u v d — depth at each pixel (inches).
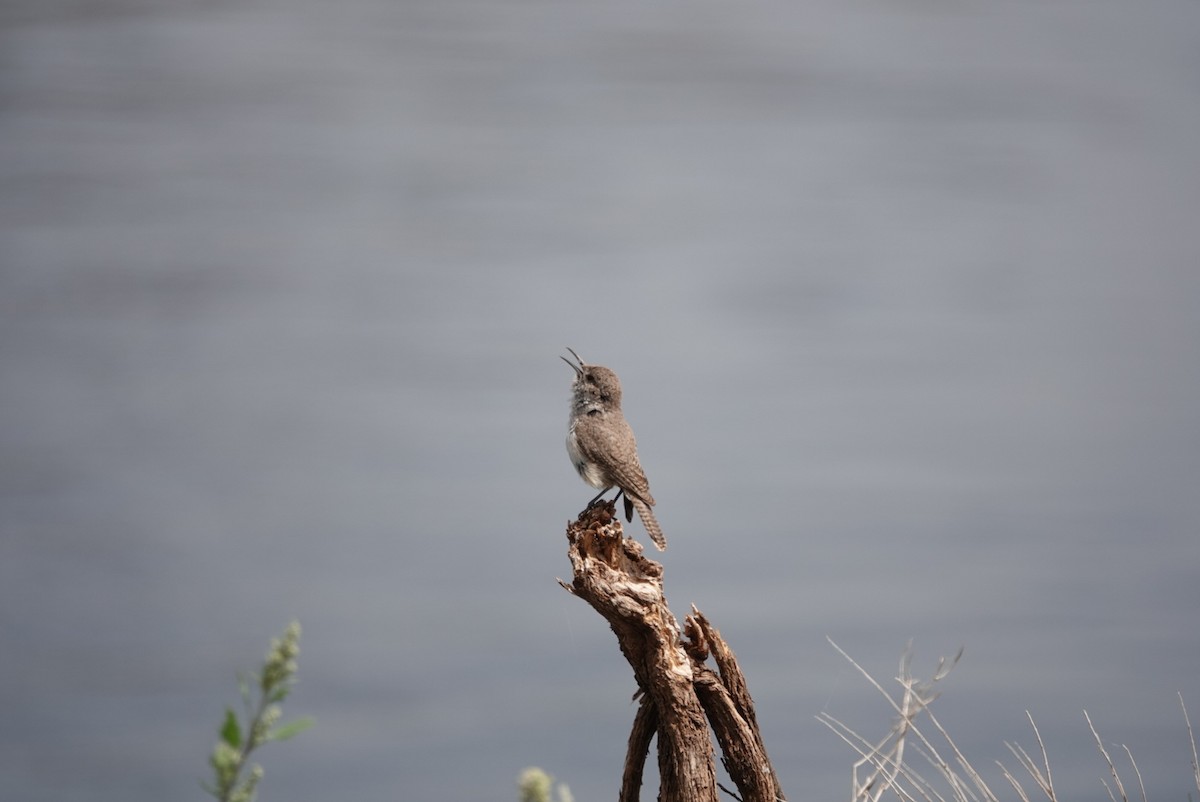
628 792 430.3
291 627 206.7
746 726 410.6
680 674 396.8
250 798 199.8
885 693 475.5
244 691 205.0
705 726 398.9
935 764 445.1
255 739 201.0
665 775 409.1
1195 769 484.4
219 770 198.5
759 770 408.8
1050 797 457.4
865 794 427.5
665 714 400.2
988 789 442.6
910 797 424.8
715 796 396.5
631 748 428.5
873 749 444.1
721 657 414.3
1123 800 487.8
